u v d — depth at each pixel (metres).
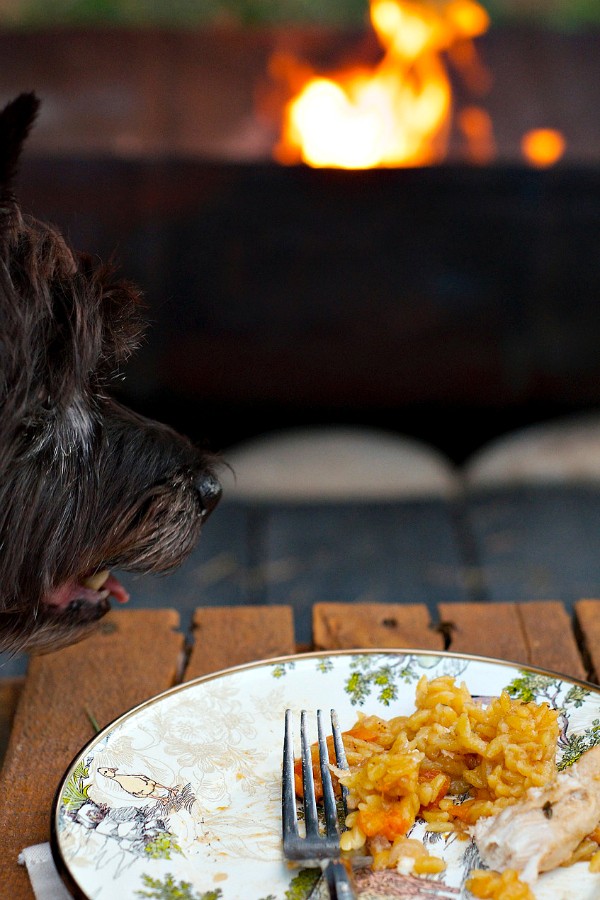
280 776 1.23
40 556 1.42
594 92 4.54
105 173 3.84
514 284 4.14
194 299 4.11
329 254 4.06
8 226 1.32
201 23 5.13
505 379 4.35
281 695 1.38
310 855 1.07
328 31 5.01
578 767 1.14
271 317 4.17
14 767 1.36
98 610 1.58
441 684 1.31
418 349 4.29
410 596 3.36
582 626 1.72
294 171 3.87
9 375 1.27
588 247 4.07
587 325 4.23
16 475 1.35
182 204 3.92
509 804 1.13
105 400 1.55
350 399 4.40
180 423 4.40
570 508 3.84
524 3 5.20
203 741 1.28
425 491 3.97
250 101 4.38
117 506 1.51
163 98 4.38
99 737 1.24
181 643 1.70
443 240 4.05
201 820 1.16
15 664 3.02
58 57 4.66
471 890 1.05
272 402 4.38
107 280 1.53
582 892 1.03
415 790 1.15
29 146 3.82
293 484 3.98
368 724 1.30
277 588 3.42
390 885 1.06
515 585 3.40
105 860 1.07
